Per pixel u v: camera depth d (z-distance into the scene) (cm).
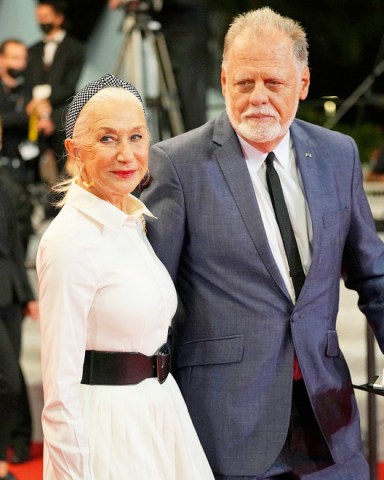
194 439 684
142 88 1549
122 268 643
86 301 628
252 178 730
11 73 1770
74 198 650
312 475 737
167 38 1563
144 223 705
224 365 716
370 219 766
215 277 718
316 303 725
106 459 632
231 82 705
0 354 1156
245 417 711
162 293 658
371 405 975
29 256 1730
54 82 1762
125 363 647
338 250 739
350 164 758
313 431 742
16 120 1734
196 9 1565
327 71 2028
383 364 1387
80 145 650
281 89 697
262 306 712
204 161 728
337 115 1727
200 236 718
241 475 709
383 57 1852
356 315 1465
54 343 618
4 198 1234
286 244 725
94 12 2266
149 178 730
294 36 707
